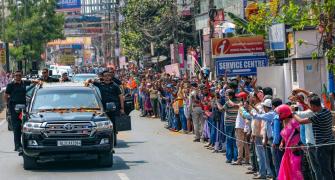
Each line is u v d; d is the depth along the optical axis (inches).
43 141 735.7
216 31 1727.4
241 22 1165.1
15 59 3592.5
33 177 709.9
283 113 605.9
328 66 699.4
